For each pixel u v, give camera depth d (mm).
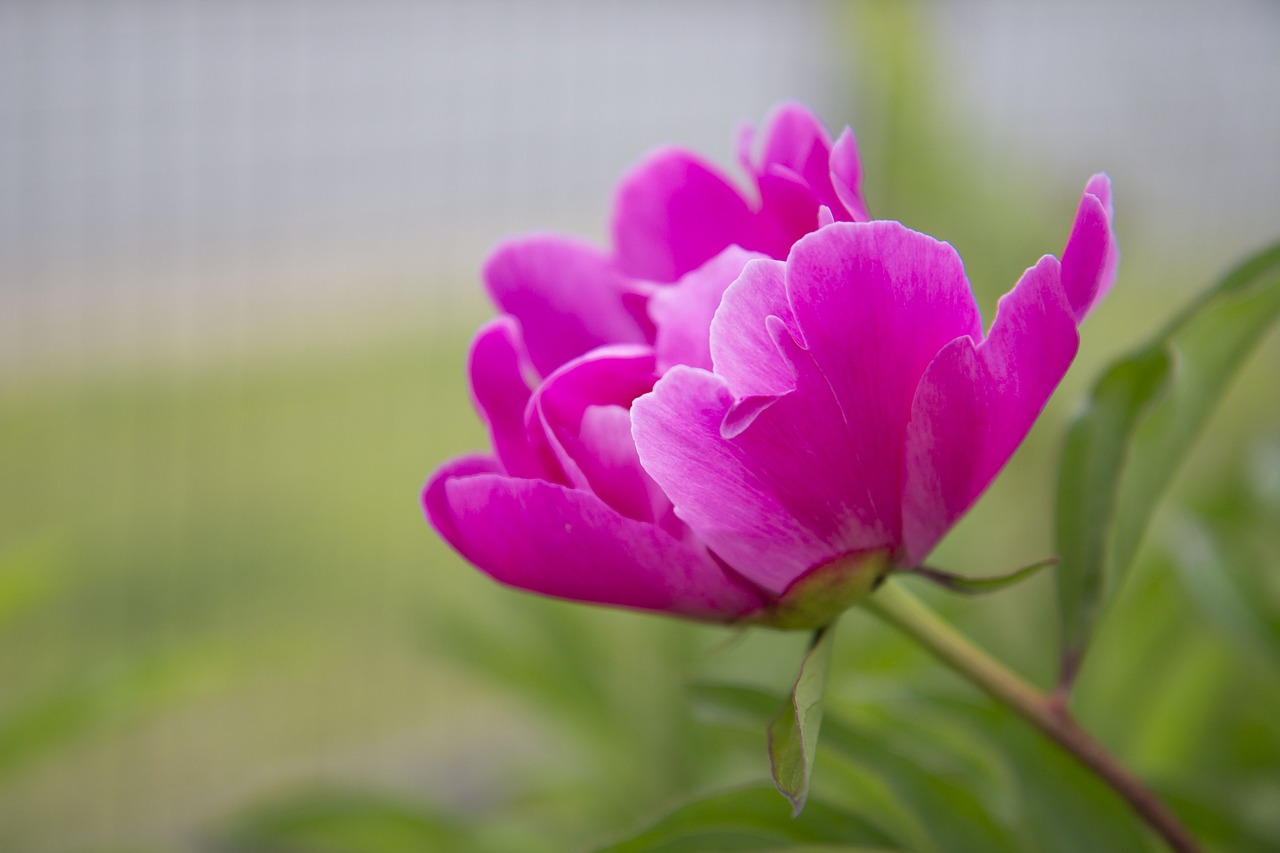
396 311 1413
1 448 1377
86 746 1271
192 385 1396
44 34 1074
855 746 455
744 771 734
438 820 680
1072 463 439
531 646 775
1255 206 1385
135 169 1145
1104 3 1279
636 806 746
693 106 1365
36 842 1147
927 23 987
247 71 1177
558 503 386
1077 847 449
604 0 1312
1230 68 1356
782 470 384
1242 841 463
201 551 1362
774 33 1266
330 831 677
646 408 380
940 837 451
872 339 377
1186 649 599
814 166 405
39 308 1177
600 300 438
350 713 1313
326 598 1313
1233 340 450
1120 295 1240
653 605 397
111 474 1396
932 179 908
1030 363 381
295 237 1240
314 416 1470
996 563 860
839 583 395
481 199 1316
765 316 377
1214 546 527
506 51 1291
